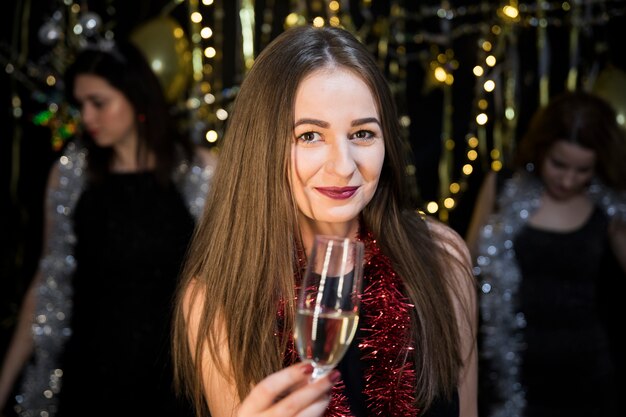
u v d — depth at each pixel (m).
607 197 3.63
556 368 3.57
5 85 4.14
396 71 4.16
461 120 4.20
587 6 4.12
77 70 3.53
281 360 1.78
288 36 1.77
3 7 4.11
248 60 4.14
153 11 4.18
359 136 1.72
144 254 3.49
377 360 1.84
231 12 4.16
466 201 4.23
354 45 1.76
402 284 1.89
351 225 1.94
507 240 3.64
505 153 4.18
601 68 4.17
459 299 1.94
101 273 3.50
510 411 3.55
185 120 4.11
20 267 4.23
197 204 3.54
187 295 1.92
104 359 3.45
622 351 4.24
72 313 3.54
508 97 4.17
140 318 3.46
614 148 3.56
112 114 3.50
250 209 1.77
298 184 1.72
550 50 4.19
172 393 3.40
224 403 1.86
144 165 3.55
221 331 1.83
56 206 3.56
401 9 4.15
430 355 1.83
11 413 4.14
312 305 1.49
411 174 4.15
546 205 3.65
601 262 4.01
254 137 1.75
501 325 3.60
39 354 3.52
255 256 1.77
